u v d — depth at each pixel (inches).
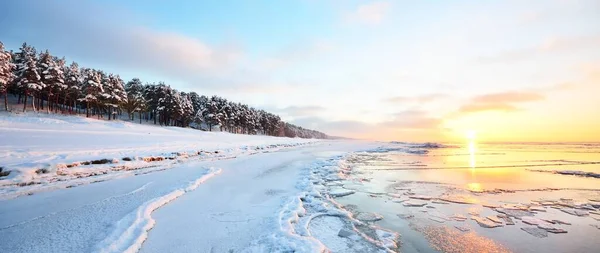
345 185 477.4
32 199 292.5
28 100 2069.4
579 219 302.7
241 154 908.6
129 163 534.9
